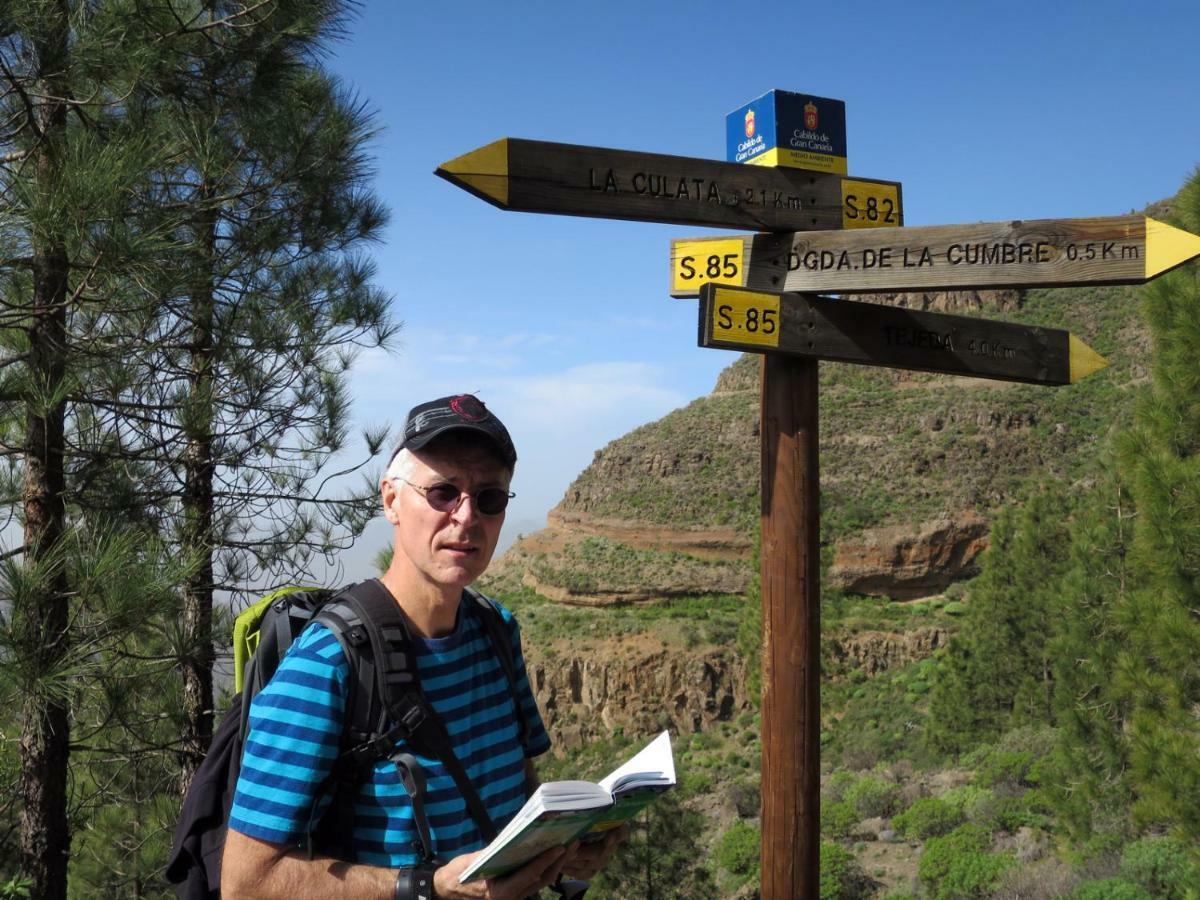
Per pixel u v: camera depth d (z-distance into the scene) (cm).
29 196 524
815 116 365
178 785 855
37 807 663
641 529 10631
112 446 719
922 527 9288
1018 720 4369
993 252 345
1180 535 1051
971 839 2641
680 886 2438
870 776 4616
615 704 7962
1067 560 4622
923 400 11588
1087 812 2038
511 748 189
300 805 157
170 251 620
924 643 7812
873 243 350
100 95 649
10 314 593
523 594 10500
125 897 973
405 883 156
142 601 527
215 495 823
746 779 5097
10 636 498
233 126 769
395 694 167
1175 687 1183
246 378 809
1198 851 1161
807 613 346
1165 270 335
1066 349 396
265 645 182
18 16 551
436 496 177
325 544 846
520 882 160
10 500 657
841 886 2625
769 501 353
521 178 315
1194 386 1097
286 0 704
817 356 349
